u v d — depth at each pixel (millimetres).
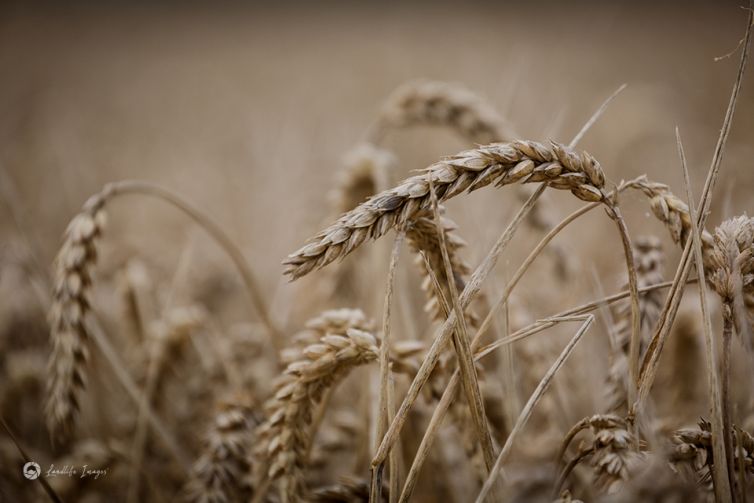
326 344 523
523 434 616
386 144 822
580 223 958
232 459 575
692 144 1156
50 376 579
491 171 488
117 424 674
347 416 644
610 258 802
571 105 1493
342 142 1297
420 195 486
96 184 1269
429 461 591
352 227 480
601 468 499
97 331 600
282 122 1501
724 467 492
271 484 565
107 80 2385
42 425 691
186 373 724
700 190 831
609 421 502
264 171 1148
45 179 1187
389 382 504
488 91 1302
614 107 1374
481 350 513
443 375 538
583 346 651
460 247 520
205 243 975
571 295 697
